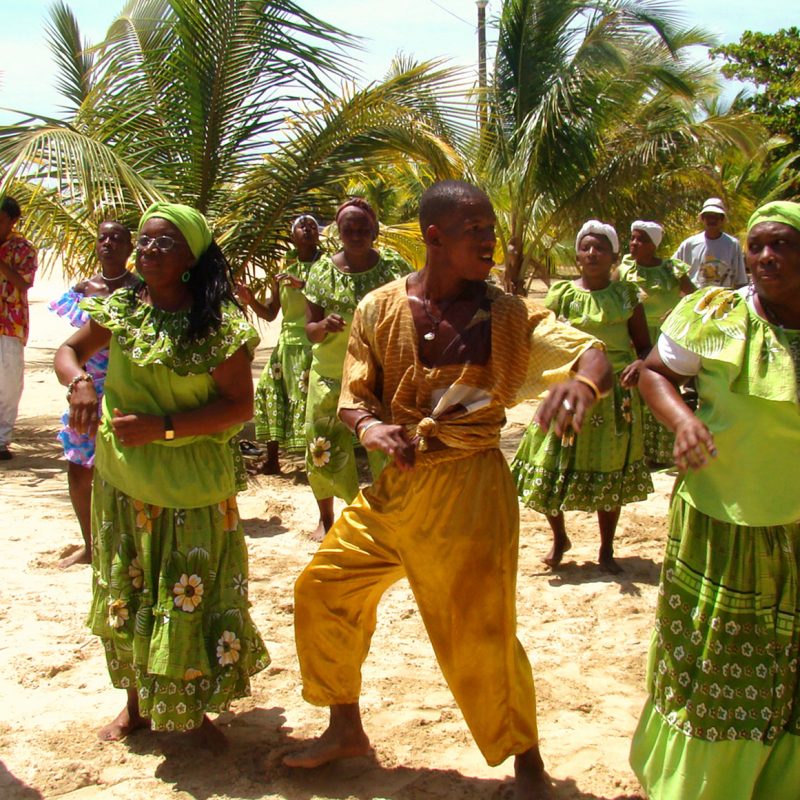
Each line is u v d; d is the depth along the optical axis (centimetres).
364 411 326
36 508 709
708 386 299
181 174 919
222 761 364
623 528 682
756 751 296
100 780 351
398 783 351
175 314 348
